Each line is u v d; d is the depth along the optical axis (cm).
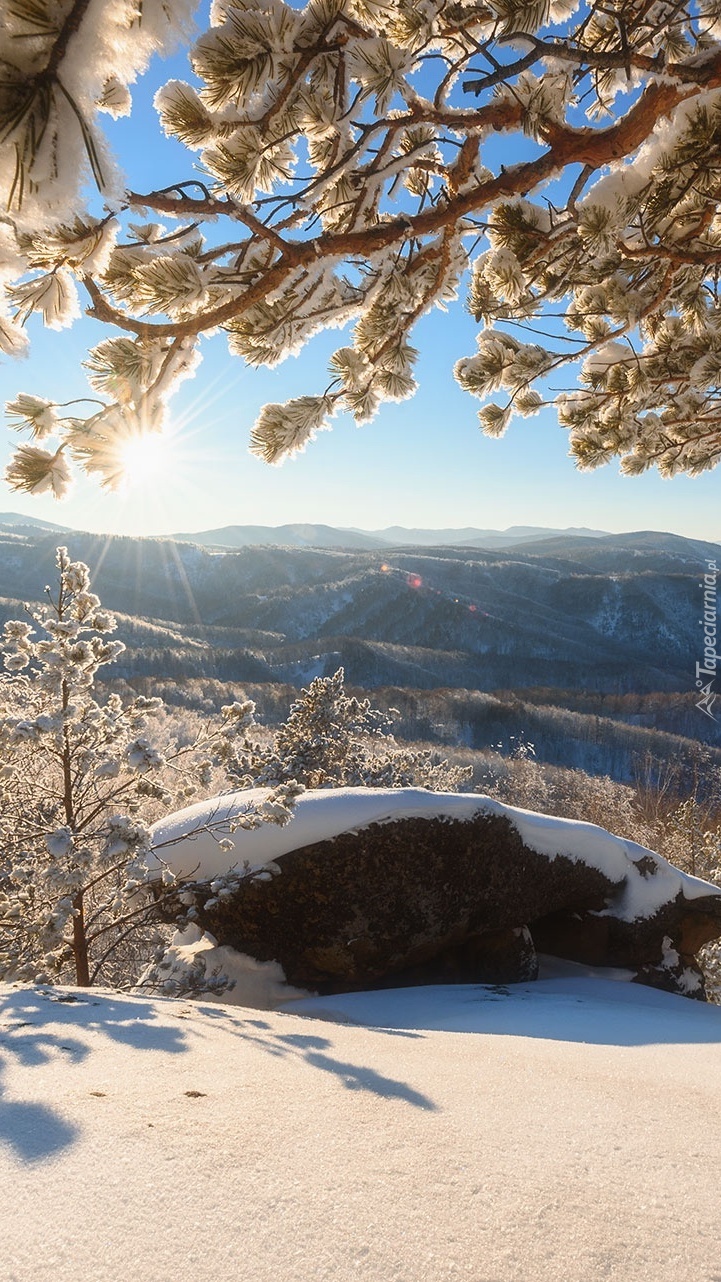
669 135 252
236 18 171
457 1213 133
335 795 543
